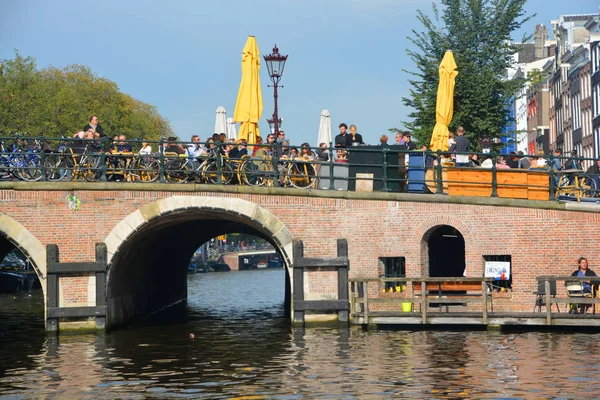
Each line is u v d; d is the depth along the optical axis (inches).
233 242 5979.3
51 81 3198.8
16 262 2864.2
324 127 1414.9
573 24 3432.6
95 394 812.0
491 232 1199.6
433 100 1754.4
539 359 928.3
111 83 3592.5
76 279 1217.4
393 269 1236.5
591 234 1177.4
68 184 1216.8
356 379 847.1
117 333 1234.0
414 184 1243.2
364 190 1242.0
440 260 1633.9
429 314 1163.9
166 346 1096.2
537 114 3905.0
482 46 1784.0
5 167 1216.8
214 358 989.8
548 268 1184.8
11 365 962.7
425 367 898.1
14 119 2699.3
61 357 1013.8
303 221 1227.9
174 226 1515.7
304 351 1016.9
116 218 1221.1
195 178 1255.5
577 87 3193.9
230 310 1694.1
